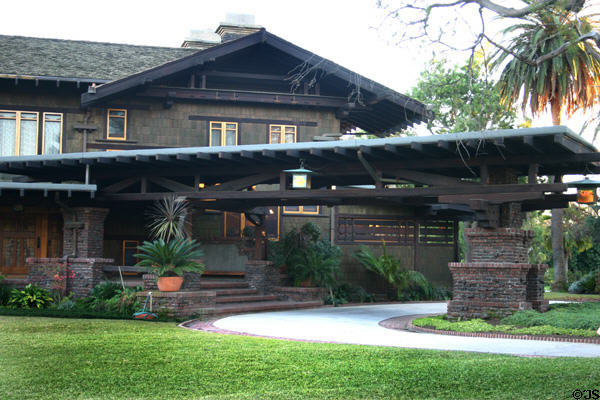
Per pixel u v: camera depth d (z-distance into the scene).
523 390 7.20
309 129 24.41
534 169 14.73
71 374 7.88
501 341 12.01
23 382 7.40
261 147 16.03
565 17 11.00
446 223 26.86
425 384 7.56
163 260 16.48
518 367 8.50
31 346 10.02
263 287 20.95
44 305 17.03
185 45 27.23
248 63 24.39
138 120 22.83
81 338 11.03
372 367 8.59
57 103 22.33
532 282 15.78
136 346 10.17
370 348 10.45
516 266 14.59
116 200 18.56
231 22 26.33
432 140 14.12
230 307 17.56
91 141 22.36
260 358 9.22
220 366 8.58
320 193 16.75
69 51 24.05
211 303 16.92
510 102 19.45
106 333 11.89
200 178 20.27
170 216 17.48
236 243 23.00
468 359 9.33
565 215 39.47
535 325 13.45
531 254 49.69
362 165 16.52
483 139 13.53
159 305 15.91
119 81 21.12
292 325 14.73
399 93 23.11
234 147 16.42
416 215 26.19
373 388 7.38
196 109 23.42
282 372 8.24
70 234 18.55
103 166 18.50
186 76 23.39
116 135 22.62
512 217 15.70
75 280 18.09
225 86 24.81
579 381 7.53
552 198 16.95
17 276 20.73
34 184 17.34
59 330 12.20
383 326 15.02
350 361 9.07
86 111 22.41
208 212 23.64
